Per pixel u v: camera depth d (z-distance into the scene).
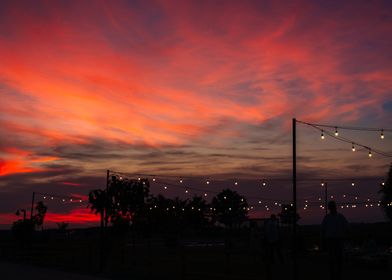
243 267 23.31
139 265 24.70
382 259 24.72
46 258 28.98
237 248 26.98
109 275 20.61
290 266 24.88
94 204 31.28
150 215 33.62
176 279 18.17
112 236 31.47
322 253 32.09
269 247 15.84
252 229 21.42
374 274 21.41
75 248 28.30
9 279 18.70
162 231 45.59
